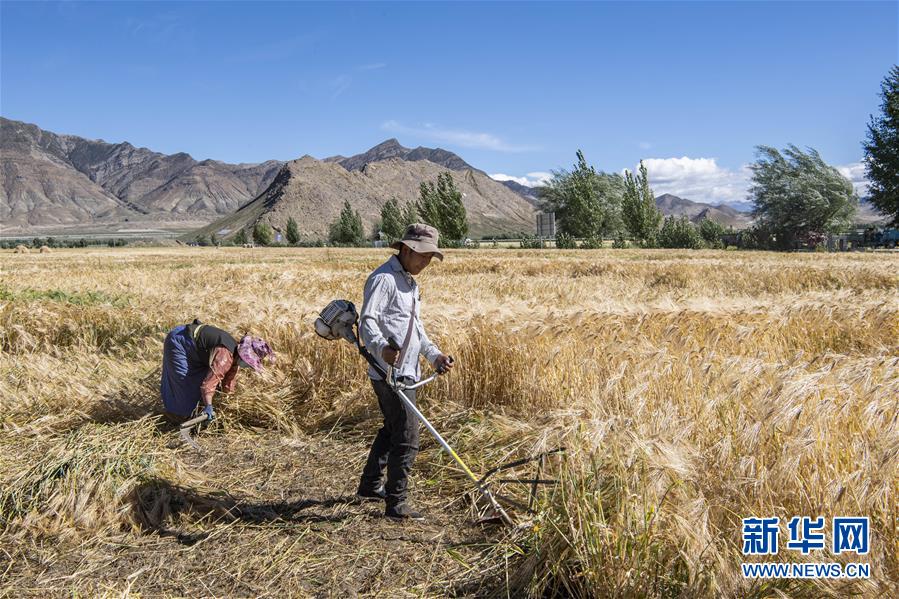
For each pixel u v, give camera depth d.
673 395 4.79
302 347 6.82
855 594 2.64
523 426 5.18
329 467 5.10
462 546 3.76
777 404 3.78
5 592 3.32
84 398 6.12
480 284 16.94
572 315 7.15
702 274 19.66
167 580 3.44
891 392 3.98
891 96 47.47
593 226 78.06
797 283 17.06
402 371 4.10
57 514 3.99
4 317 8.84
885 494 2.94
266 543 3.83
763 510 3.12
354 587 3.36
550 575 3.27
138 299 11.74
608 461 3.54
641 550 2.94
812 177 68.12
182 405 5.77
